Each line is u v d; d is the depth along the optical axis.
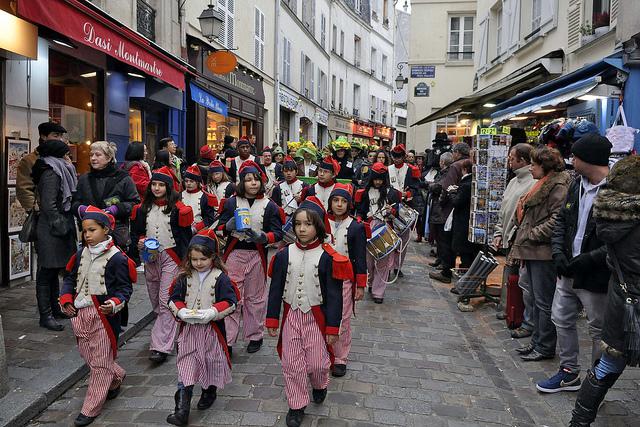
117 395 4.36
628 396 4.31
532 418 4.11
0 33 5.90
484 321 6.61
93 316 4.00
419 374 4.92
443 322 6.55
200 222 5.89
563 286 4.37
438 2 21.58
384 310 7.01
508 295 6.20
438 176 9.42
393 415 4.11
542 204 5.02
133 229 5.37
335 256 3.92
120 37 7.63
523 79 11.48
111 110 9.99
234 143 12.89
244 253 5.28
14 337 5.32
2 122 6.94
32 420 3.98
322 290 3.97
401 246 7.96
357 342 5.73
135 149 7.35
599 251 3.71
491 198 7.21
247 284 5.30
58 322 5.78
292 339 3.93
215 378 4.02
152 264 5.36
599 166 3.91
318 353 3.95
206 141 15.10
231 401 4.27
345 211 4.99
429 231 11.92
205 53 14.54
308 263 3.96
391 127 41.91
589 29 9.74
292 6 23.28
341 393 4.46
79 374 4.64
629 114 7.47
